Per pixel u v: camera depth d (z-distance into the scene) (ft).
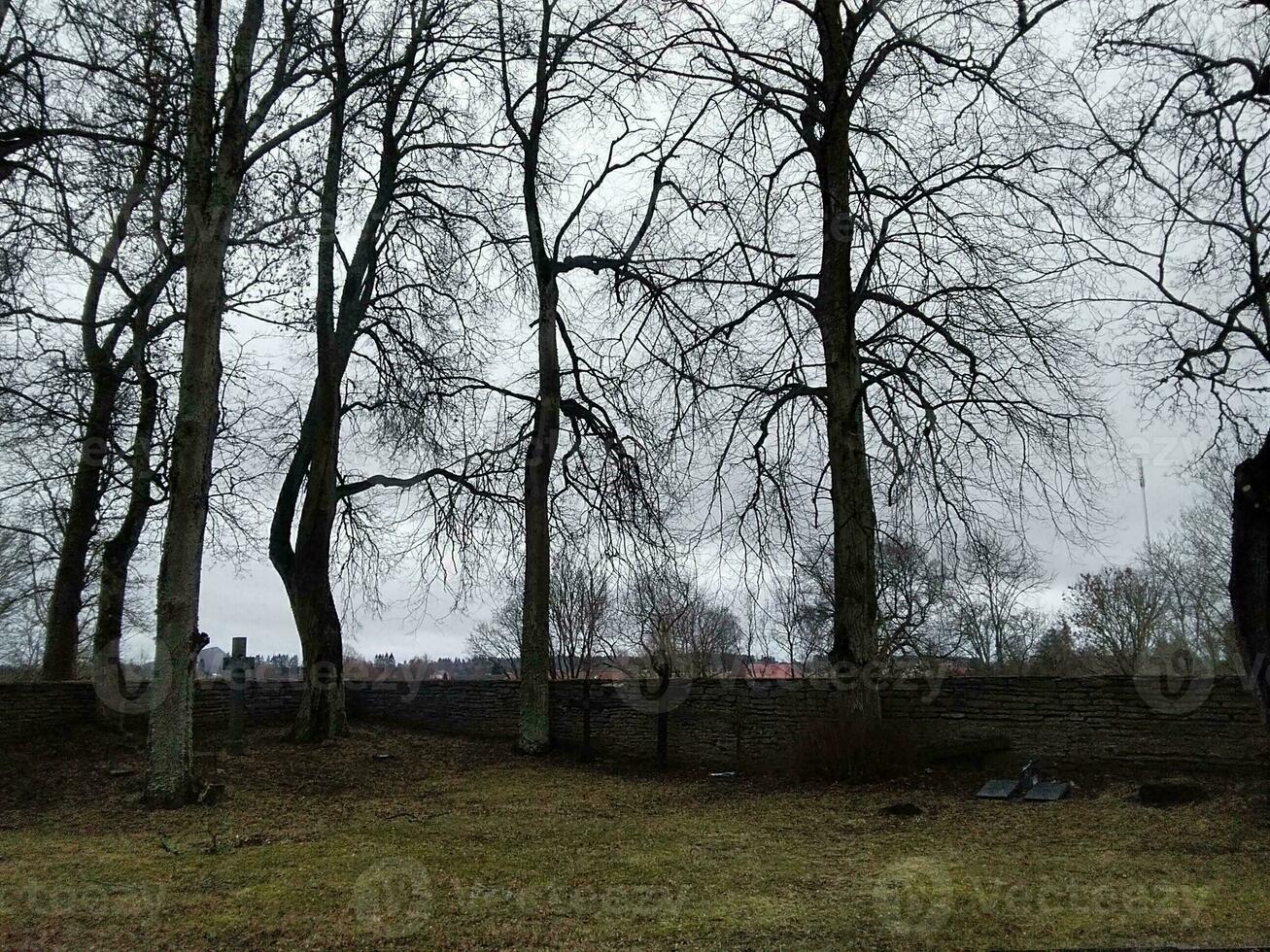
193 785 45.44
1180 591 125.39
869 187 56.29
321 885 29.71
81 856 34.32
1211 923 23.95
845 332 55.57
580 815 43.32
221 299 46.80
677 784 53.98
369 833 38.45
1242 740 45.50
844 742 50.29
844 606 53.31
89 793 47.91
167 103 52.60
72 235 55.36
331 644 66.03
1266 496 33.99
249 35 48.83
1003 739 50.62
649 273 63.87
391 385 71.05
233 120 47.67
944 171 53.78
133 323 63.10
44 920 26.45
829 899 27.43
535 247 69.72
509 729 70.69
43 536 74.18
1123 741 48.16
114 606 60.85
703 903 27.27
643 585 71.20
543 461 68.39
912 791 45.93
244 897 28.37
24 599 82.23
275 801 46.93
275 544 69.05
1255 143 43.29
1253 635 34.09
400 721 75.25
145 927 25.79
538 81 67.82
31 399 57.72
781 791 48.78
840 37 55.93
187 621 45.50
